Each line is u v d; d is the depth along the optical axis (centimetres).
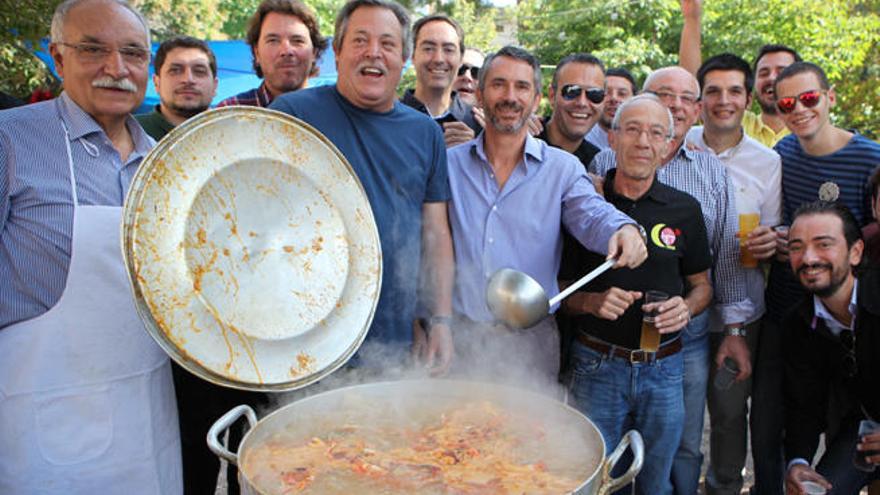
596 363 288
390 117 252
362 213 209
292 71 355
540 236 282
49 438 195
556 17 1620
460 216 287
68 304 194
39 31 766
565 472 172
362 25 236
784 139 369
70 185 196
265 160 190
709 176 324
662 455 294
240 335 179
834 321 290
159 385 217
